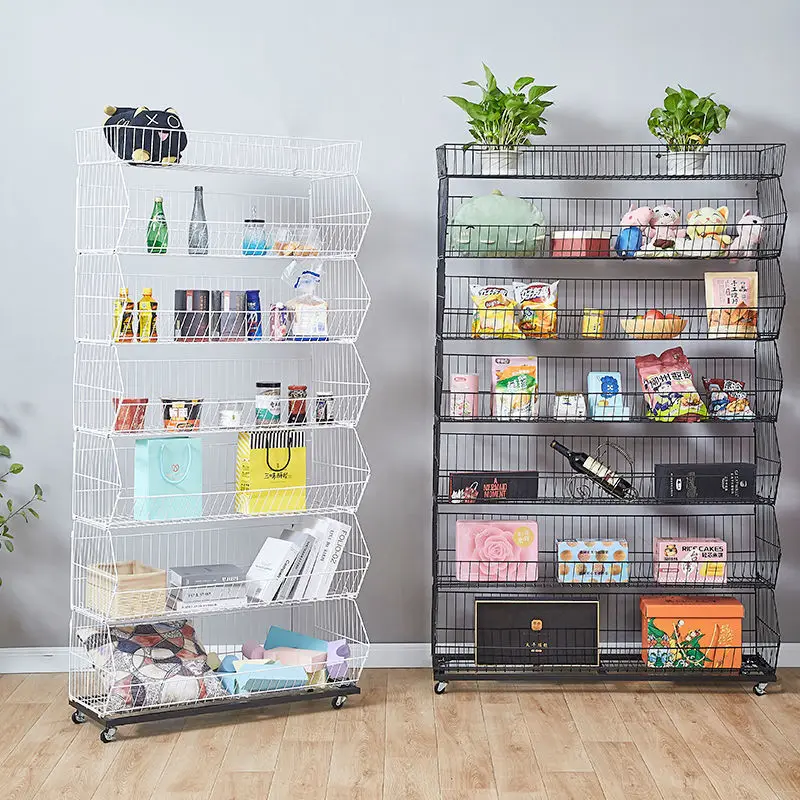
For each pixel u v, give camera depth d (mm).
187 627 3750
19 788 3045
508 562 3943
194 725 3535
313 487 3965
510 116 3814
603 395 3967
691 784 3096
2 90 3969
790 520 4223
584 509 4207
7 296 4016
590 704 3758
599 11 4121
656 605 3928
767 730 3523
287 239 3795
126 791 3033
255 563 3729
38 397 4047
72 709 3682
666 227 3883
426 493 4195
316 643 3789
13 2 3955
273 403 3652
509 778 3135
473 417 3941
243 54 4055
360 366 4133
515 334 3855
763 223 3961
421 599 4207
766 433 4203
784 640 4238
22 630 4102
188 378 4066
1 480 4055
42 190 3994
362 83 4090
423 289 4156
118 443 4004
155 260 4020
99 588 3504
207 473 4066
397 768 3199
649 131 4148
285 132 4086
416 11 4086
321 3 4062
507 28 4105
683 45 4137
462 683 3982
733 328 3920
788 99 4160
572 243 3900
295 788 3061
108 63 4004
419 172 4125
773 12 4137
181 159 3826
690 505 4180
